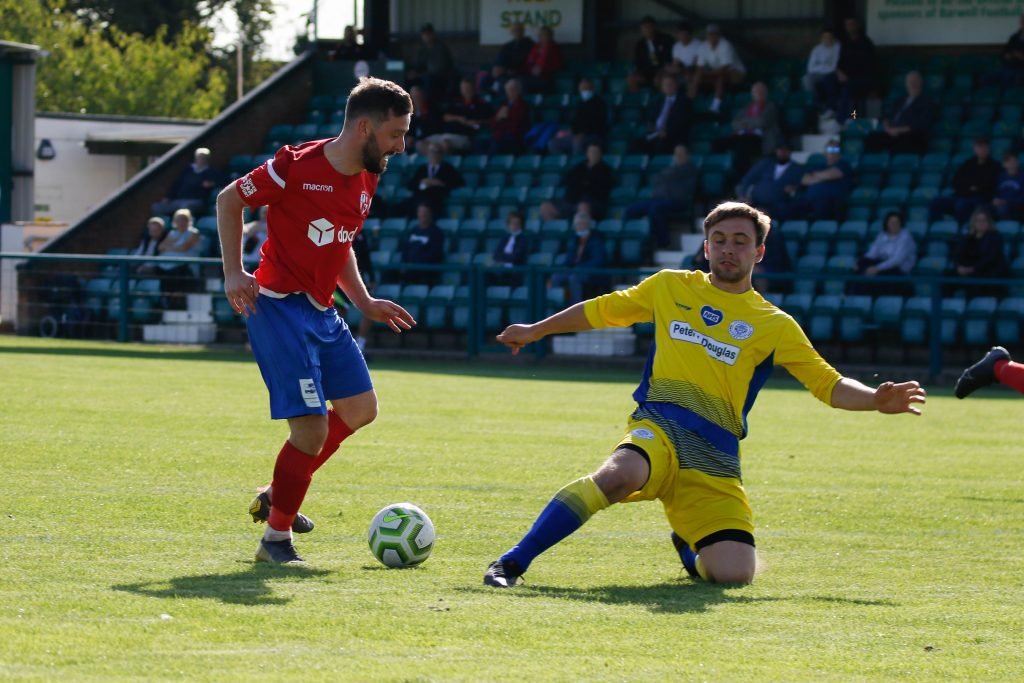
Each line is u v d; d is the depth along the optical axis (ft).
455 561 47.32
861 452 84.23
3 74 212.64
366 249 155.53
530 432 88.99
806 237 162.30
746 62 201.16
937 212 159.84
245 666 31.53
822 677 32.22
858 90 181.78
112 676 30.35
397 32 224.74
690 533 45.62
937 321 142.20
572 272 158.40
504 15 215.92
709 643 35.37
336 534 52.24
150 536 49.90
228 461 70.38
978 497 66.44
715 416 45.93
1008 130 172.65
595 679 31.32
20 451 71.56
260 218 180.45
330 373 48.29
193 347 167.94
